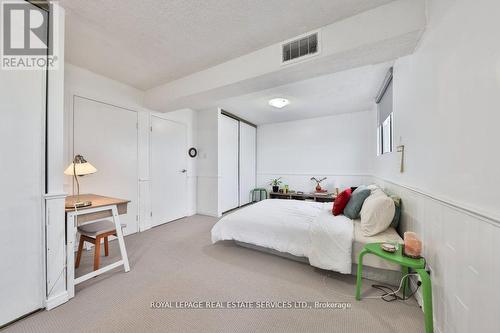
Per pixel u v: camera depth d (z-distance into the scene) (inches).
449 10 43.3
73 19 63.6
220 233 95.1
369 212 72.2
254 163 221.0
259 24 65.9
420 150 58.8
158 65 93.8
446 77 44.5
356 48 61.6
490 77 31.5
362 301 59.6
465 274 36.6
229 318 53.2
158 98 118.7
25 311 52.8
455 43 41.1
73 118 94.7
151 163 133.6
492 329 29.8
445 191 44.5
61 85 59.4
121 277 72.5
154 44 77.5
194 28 68.1
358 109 165.8
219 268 79.0
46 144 56.7
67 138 92.9
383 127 117.3
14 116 51.0
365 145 173.9
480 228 32.7
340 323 51.4
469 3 36.7
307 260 82.4
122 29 68.7
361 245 67.6
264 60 78.7
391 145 96.8
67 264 60.5
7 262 50.3
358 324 51.0
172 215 148.8
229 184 180.7
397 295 62.1
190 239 111.1
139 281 70.0
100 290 64.7
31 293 53.9
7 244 50.3
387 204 70.9
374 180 150.8
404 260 50.8
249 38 73.3
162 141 141.6
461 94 38.9
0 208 49.1
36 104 54.7
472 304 34.5
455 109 40.9
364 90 121.2
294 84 112.2
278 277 72.7
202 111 169.5
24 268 52.8
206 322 51.8
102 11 60.2
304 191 199.8
